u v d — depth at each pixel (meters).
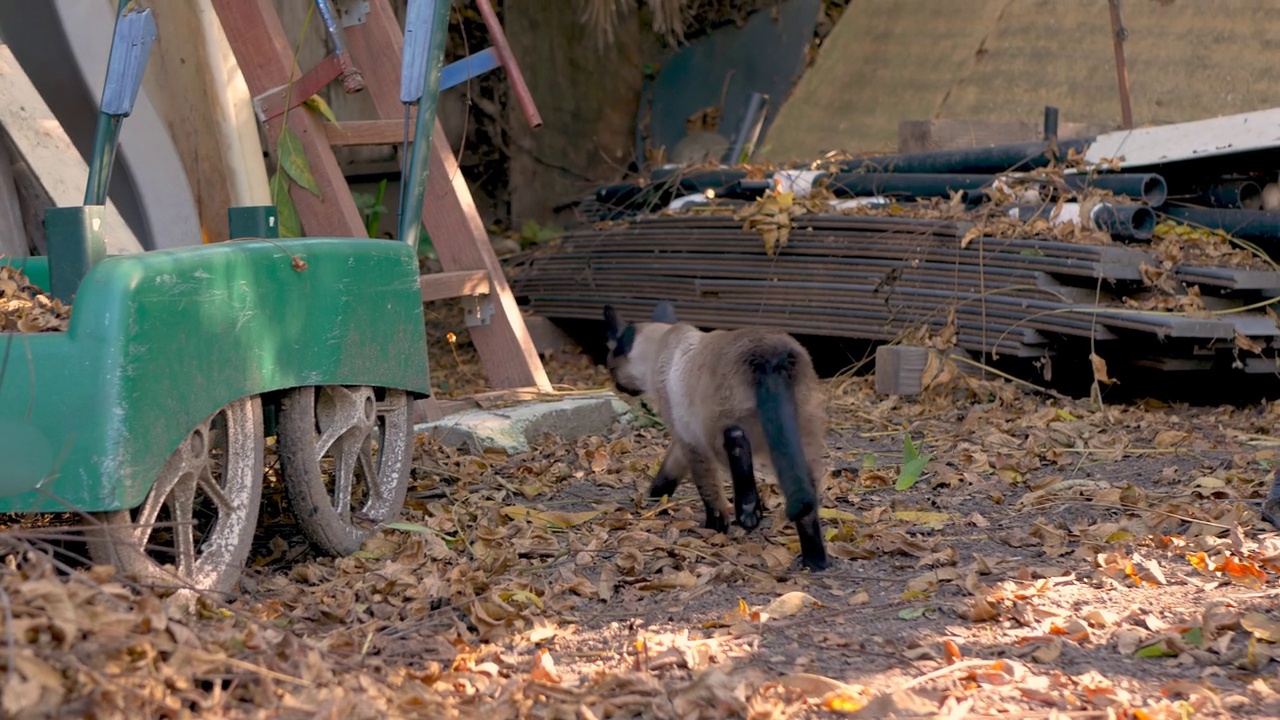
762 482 5.62
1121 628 3.60
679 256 9.07
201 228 7.61
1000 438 6.43
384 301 4.71
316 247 4.32
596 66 13.42
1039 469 5.95
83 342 3.31
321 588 4.14
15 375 3.31
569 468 6.04
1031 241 7.42
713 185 9.87
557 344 9.86
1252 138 7.49
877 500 5.46
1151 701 3.08
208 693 2.83
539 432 6.63
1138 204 7.54
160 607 2.98
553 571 4.42
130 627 2.81
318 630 3.69
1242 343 6.76
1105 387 7.91
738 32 13.41
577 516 5.11
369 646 3.51
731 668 3.31
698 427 4.73
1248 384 7.73
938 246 7.80
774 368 4.25
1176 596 3.89
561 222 13.23
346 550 4.51
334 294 4.39
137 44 4.44
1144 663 3.37
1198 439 6.40
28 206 6.23
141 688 2.62
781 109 12.04
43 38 6.96
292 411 4.31
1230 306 7.33
